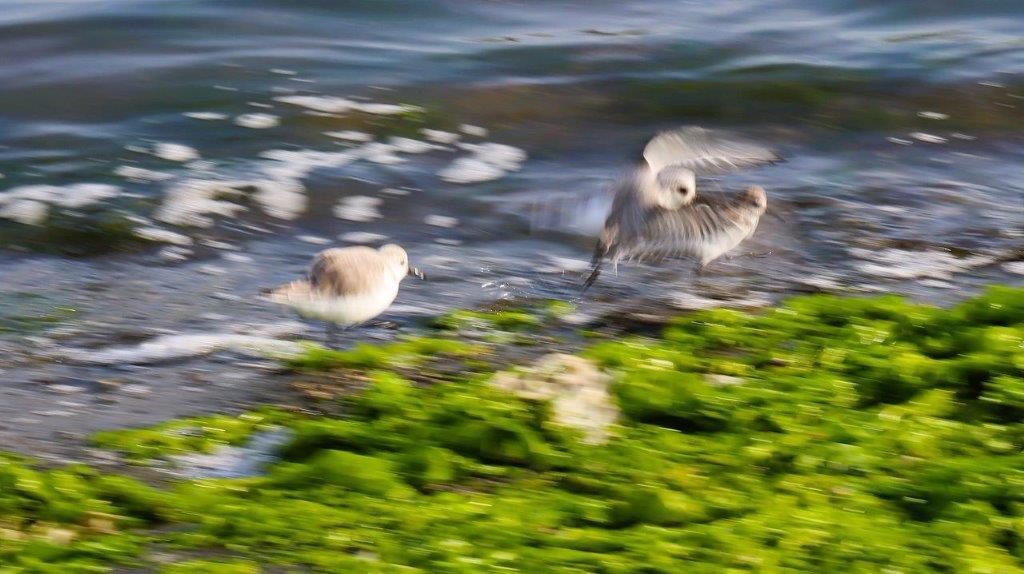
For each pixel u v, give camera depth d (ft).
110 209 59.88
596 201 43.60
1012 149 71.31
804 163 68.59
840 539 28.58
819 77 81.61
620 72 82.07
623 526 30.50
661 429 35.17
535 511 30.58
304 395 40.24
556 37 89.10
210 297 50.60
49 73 77.97
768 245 55.77
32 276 52.37
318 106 74.59
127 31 85.61
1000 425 34.73
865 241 56.59
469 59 83.76
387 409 36.65
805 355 40.73
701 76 81.61
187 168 65.57
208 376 42.14
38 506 31.37
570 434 34.58
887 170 67.56
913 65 83.87
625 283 51.65
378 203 62.28
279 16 90.53
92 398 40.22
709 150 42.16
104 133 70.03
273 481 32.71
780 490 31.55
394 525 30.17
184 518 31.22
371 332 46.57
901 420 35.06
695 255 43.86
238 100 75.15
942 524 29.22
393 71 80.89
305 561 28.50
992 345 39.11
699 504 30.78
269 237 58.13
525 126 73.41
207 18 88.99
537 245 57.00
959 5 97.14
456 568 27.58
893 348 40.14
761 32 91.45
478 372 41.88
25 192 61.62
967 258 54.85
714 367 39.68
